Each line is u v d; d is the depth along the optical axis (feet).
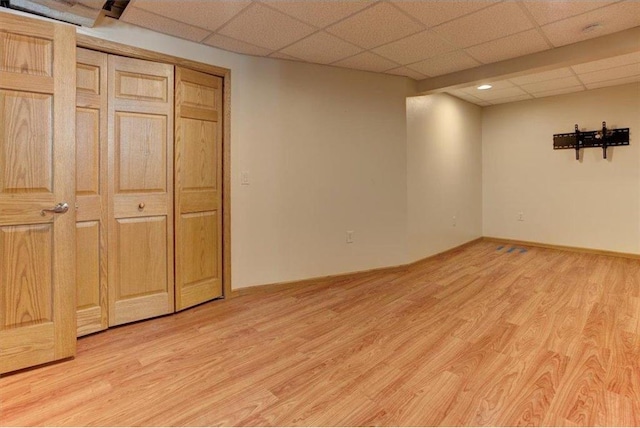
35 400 5.57
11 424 5.02
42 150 6.42
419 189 14.25
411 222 13.79
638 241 14.78
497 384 5.92
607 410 5.20
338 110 11.97
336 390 5.84
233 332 8.06
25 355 6.34
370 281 11.98
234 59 10.11
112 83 8.10
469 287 11.21
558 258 15.07
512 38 9.52
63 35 6.56
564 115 16.35
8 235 6.17
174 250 9.12
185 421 5.10
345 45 9.82
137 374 6.32
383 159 12.92
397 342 7.50
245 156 10.43
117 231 8.29
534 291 10.72
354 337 7.77
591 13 8.14
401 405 5.44
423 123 14.37
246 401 5.56
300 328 8.27
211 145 9.83
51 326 6.57
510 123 17.97
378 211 12.91
